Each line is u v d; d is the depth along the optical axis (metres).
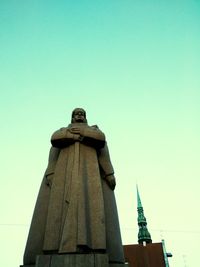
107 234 8.87
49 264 7.47
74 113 11.57
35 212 9.39
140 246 68.56
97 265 7.38
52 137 10.16
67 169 9.40
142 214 88.00
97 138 10.00
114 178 10.13
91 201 8.93
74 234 7.98
